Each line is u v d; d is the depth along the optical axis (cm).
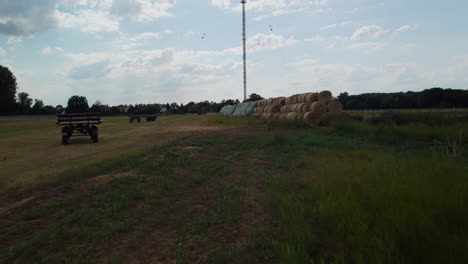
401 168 565
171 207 516
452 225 326
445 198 383
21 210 543
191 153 1117
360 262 279
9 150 1392
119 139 1830
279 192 543
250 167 820
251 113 3938
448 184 451
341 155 864
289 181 609
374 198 409
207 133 1998
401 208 363
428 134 1191
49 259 356
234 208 485
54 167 941
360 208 389
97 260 352
